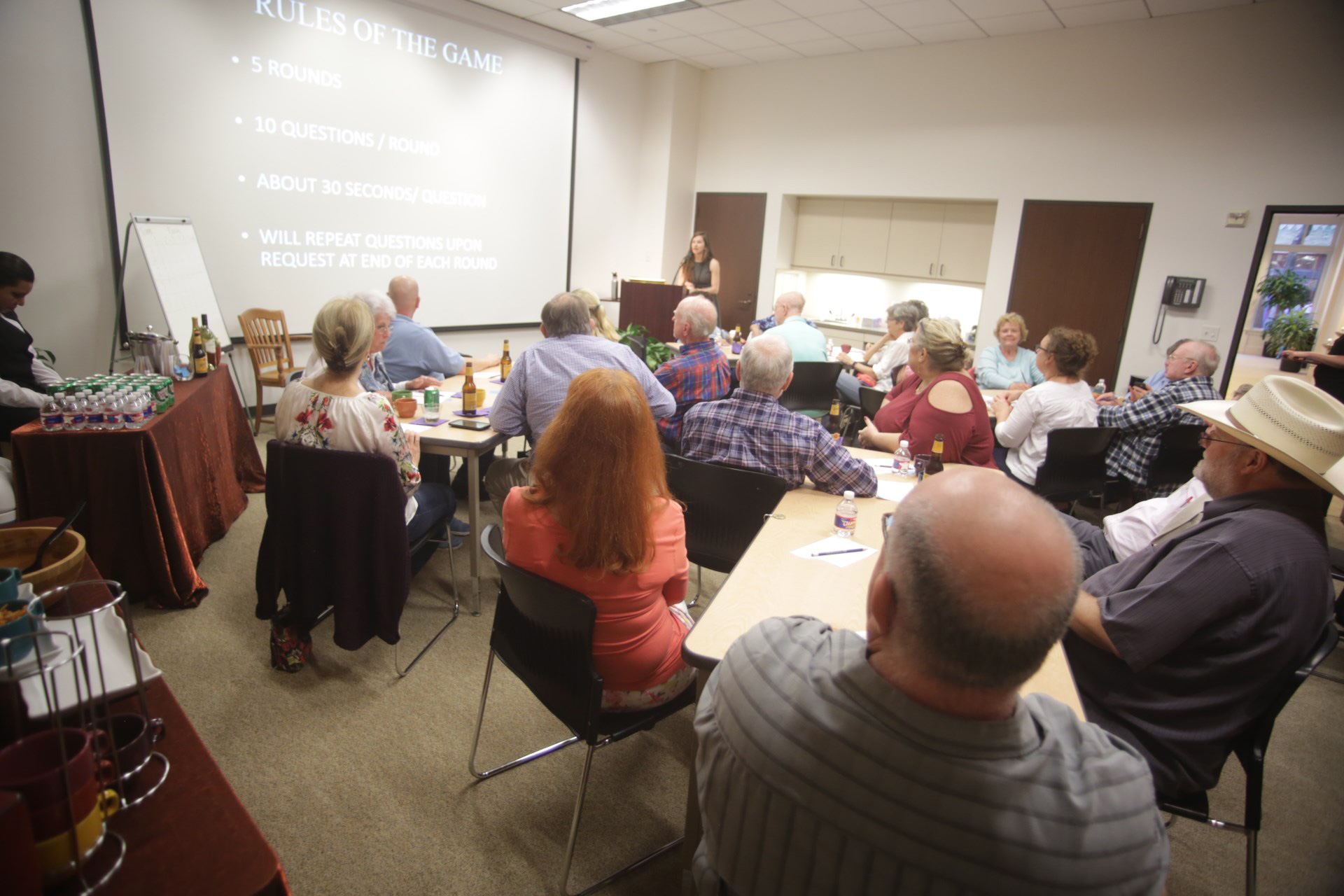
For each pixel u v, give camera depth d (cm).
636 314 632
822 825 69
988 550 62
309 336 531
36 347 410
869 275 723
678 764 201
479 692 227
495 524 175
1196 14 498
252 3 462
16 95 382
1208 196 513
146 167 433
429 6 555
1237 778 212
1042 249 588
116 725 83
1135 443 359
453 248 618
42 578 109
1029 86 574
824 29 598
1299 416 125
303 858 162
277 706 214
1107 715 139
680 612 170
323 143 515
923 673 66
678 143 763
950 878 64
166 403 267
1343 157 464
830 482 216
